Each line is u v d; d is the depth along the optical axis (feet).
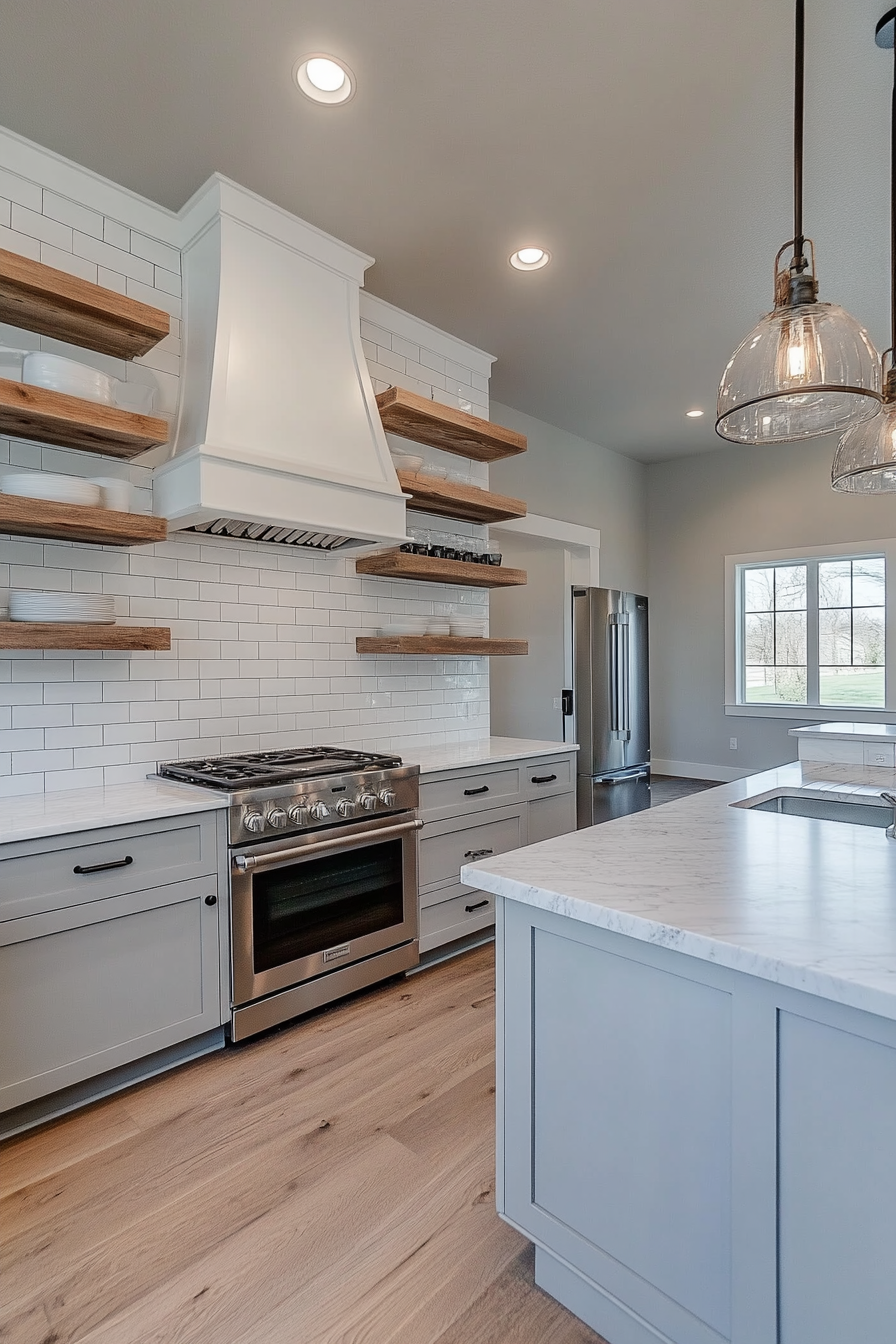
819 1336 3.34
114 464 8.32
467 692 13.03
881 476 7.24
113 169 8.16
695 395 16.25
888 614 19.19
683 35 6.55
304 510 8.42
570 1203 4.41
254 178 8.41
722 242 9.96
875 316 12.31
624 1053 4.09
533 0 6.17
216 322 8.21
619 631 17.15
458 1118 6.56
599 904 3.98
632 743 17.44
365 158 8.09
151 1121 6.49
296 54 6.68
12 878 6.07
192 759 9.09
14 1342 4.37
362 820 8.84
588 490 20.29
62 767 7.97
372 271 10.57
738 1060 3.58
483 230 9.57
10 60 6.64
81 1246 5.10
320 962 8.34
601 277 10.85
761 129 7.79
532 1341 4.39
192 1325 4.49
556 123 7.64
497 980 4.76
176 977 7.13
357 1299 4.68
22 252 7.72
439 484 11.02
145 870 6.88
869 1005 2.96
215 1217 5.37
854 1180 3.21
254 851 7.68
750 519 21.40
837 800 7.75
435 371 12.47
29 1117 6.38
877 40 6.60
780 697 21.40
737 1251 3.61
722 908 3.91
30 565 7.78
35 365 7.11
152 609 8.75
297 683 10.26
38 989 6.23
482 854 10.48
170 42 6.49
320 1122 6.49
